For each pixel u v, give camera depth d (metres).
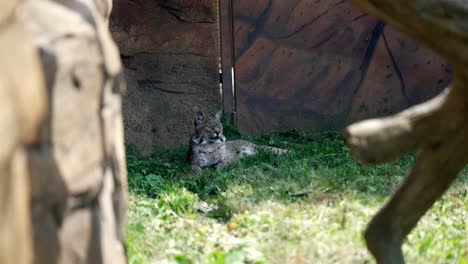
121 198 5.70
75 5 4.86
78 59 4.44
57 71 4.14
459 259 7.40
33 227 3.81
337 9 17.61
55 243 4.09
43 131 3.92
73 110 4.36
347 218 8.84
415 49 17.67
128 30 17.19
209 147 16.39
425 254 7.47
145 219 9.59
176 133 17.66
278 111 18.06
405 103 17.88
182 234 8.91
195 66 17.62
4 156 3.13
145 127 17.30
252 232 8.84
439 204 9.83
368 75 17.84
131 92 17.23
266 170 13.28
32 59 3.73
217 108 17.88
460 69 4.54
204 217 10.40
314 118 18.02
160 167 15.44
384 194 10.49
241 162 14.59
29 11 4.25
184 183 12.94
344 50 17.77
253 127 18.12
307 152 15.17
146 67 17.42
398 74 17.80
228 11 17.61
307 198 10.20
